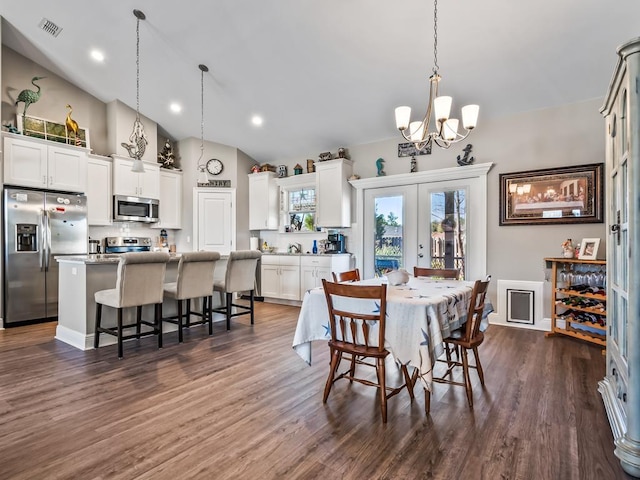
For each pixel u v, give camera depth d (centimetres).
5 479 159
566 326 388
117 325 358
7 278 434
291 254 595
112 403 235
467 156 466
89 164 532
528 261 430
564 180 405
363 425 208
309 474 164
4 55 472
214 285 441
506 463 172
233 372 291
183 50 431
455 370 294
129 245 590
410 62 383
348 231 589
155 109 576
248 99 507
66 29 433
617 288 209
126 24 407
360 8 331
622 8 290
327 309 247
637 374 165
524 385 264
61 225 480
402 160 529
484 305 264
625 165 191
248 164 691
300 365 308
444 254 495
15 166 443
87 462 172
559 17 307
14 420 212
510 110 433
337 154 594
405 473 164
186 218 650
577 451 181
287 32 375
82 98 550
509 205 439
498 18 317
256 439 193
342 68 411
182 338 380
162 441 190
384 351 216
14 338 389
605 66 349
